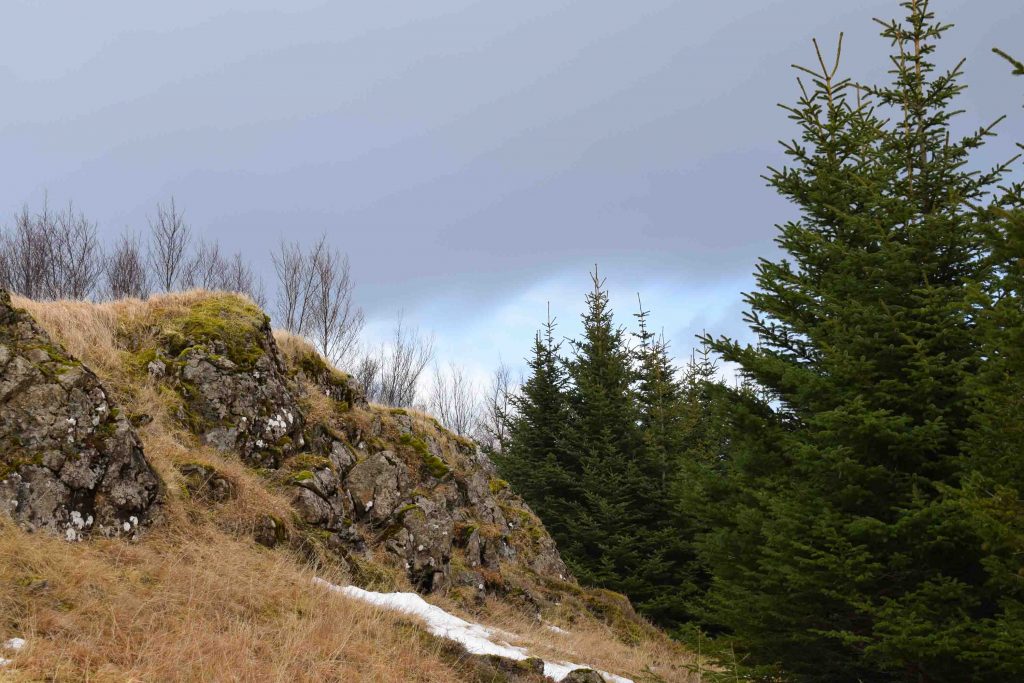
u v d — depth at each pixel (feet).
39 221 123.34
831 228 43.04
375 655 30.17
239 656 26.16
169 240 134.41
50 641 23.88
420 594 46.37
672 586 84.43
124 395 42.04
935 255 37.17
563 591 65.51
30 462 30.96
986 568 28.40
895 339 36.78
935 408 34.45
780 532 37.40
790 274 42.06
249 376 48.14
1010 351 24.50
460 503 62.34
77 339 43.52
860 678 38.19
